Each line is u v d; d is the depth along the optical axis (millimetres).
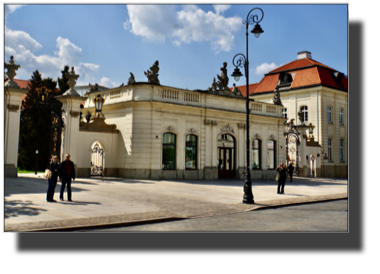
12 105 20188
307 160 38406
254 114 31391
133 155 24609
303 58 48562
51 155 23094
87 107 29672
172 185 21125
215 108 28469
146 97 24828
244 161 30750
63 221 9211
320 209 14016
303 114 43594
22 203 11852
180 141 26391
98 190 16781
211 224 10156
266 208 14055
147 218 10406
